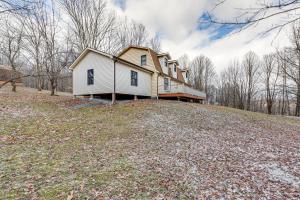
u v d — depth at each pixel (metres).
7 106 10.45
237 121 11.76
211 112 13.66
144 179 4.16
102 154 5.45
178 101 18.48
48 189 3.52
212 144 7.09
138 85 16.75
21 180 3.77
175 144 6.77
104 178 4.08
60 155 5.17
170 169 4.77
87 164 4.73
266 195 3.76
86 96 16.94
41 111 10.29
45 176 4.00
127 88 15.15
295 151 6.84
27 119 8.46
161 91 19.33
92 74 14.70
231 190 3.91
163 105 14.26
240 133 9.12
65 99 15.30
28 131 6.94
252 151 6.60
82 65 15.32
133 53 20.48
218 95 51.19
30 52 7.36
